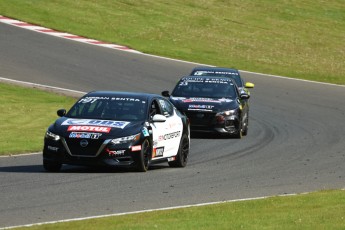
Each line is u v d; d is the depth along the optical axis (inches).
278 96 4114.2
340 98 4210.1
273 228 1222.3
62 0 5984.3
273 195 1643.7
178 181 1793.8
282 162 2239.2
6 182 1686.8
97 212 1389.0
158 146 1950.1
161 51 5123.0
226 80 2952.8
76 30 5300.2
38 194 1549.0
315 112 3688.5
